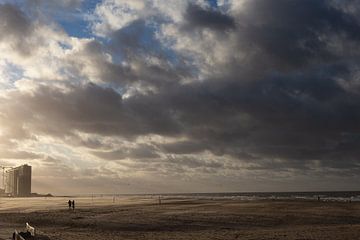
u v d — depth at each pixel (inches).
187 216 2116.1
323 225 1678.2
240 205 2903.5
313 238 1203.2
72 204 3166.8
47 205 4197.8
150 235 1386.6
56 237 1280.8
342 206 2672.2
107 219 2078.0
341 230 1386.6
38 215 2507.4
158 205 3307.1
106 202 4662.9
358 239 1170.6
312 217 1979.6
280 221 1841.8
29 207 3823.8
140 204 3639.3
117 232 1519.4
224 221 1855.3
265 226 1673.2
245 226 1680.6
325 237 1218.0
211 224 1756.9
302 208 2527.1
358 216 2012.8
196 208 2723.9
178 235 1376.7
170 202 3887.8
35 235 1200.2
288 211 2313.0
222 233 1402.6
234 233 1384.1
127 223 1856.5
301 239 1187.9
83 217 2247.8
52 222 1989.4
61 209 3147.1
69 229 1659.7
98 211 2746.1
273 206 2728.8
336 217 1974.7
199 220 1909.4
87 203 4468.5
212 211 2409.0
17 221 2101.4
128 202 4461.1
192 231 1536.7
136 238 1288.1
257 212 2272.4
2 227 1732.3
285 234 1306.6
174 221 1893.5
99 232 1514.5
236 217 2010.3
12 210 3304.6
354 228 1437.0
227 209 2541.8
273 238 1219.2
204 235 1348.4
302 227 1593.3
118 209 2920.8
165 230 1594.5
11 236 1296.8
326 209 2431.1
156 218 2053.4
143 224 1804.9
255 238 1229.1
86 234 1419.8
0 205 4667.8
